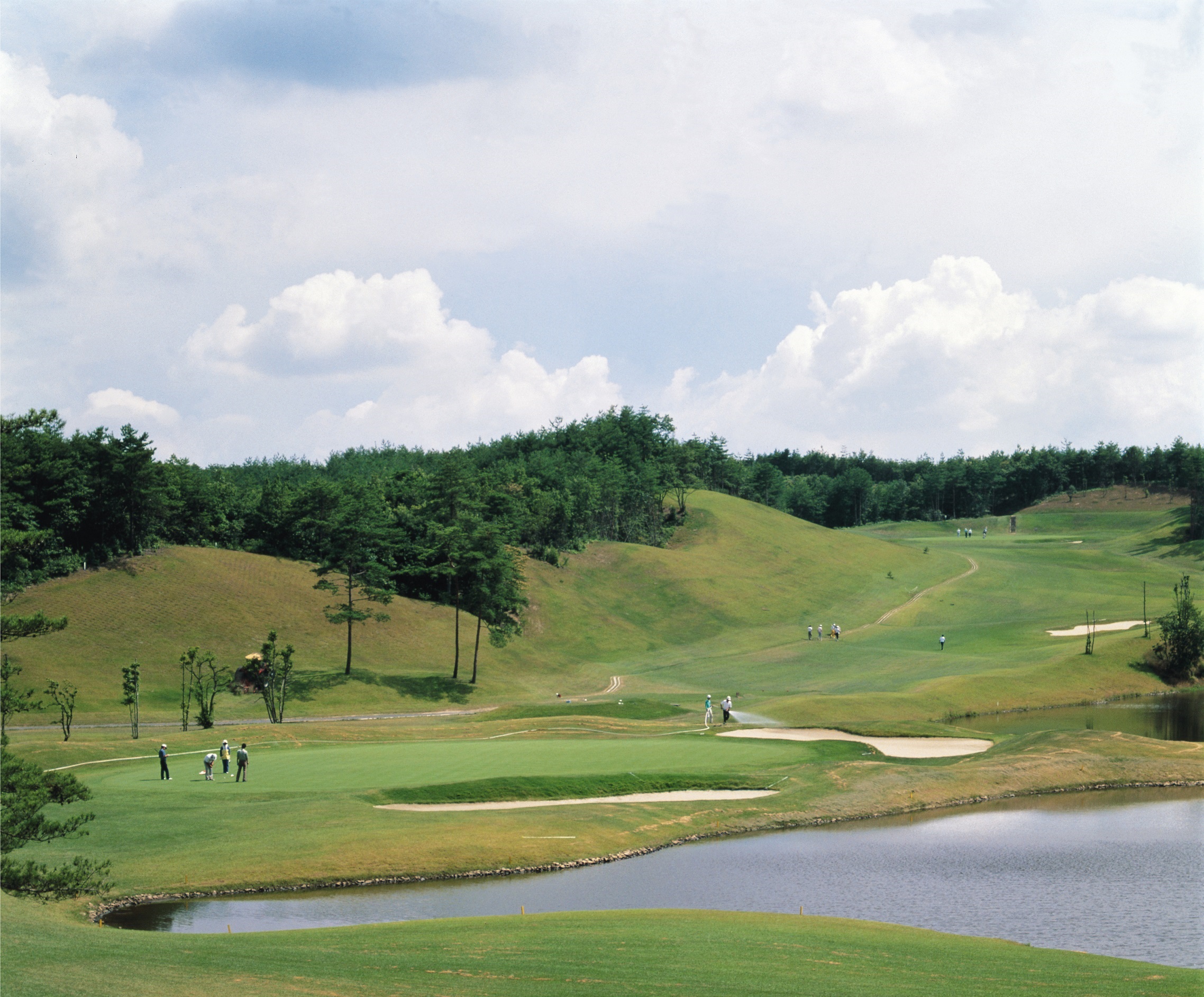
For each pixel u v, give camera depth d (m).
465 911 31.45
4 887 26.23
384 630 113.56
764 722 74.94
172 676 91.88
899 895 33.81
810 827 44.09
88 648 92.94
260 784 47.16
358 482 144.62
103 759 56.06
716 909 31.75
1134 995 20.23
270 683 81.12
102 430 108.38
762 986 19.83
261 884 33.22
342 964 20.41
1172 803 49.16
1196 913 31.89
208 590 108.88
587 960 21.70
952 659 106.75
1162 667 101.25
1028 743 60.28
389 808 43.19
